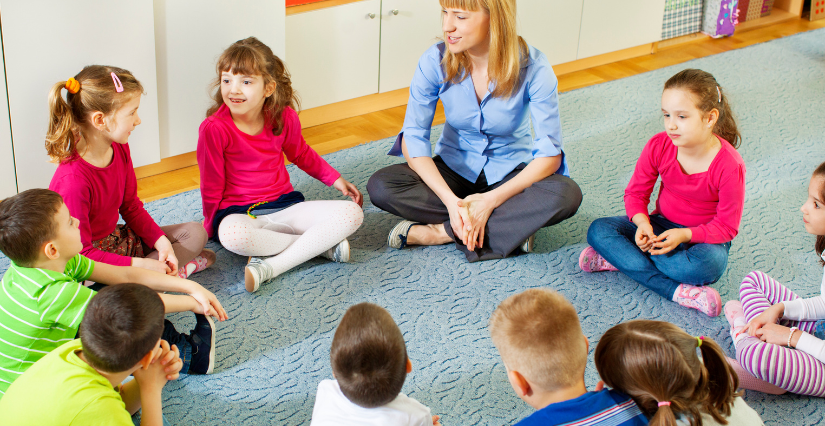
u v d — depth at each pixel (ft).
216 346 5.38
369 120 9.33
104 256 5.26
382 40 8.97
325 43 8.48
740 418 3.67
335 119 9.24
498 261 6.57
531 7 9.91
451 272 6.39
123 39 6.59
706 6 12.01
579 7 10.38
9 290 4.27
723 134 5.77
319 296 5.98
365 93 9.20
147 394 4.09
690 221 6.07
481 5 5.72
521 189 6.35
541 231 7.06
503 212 6.33
